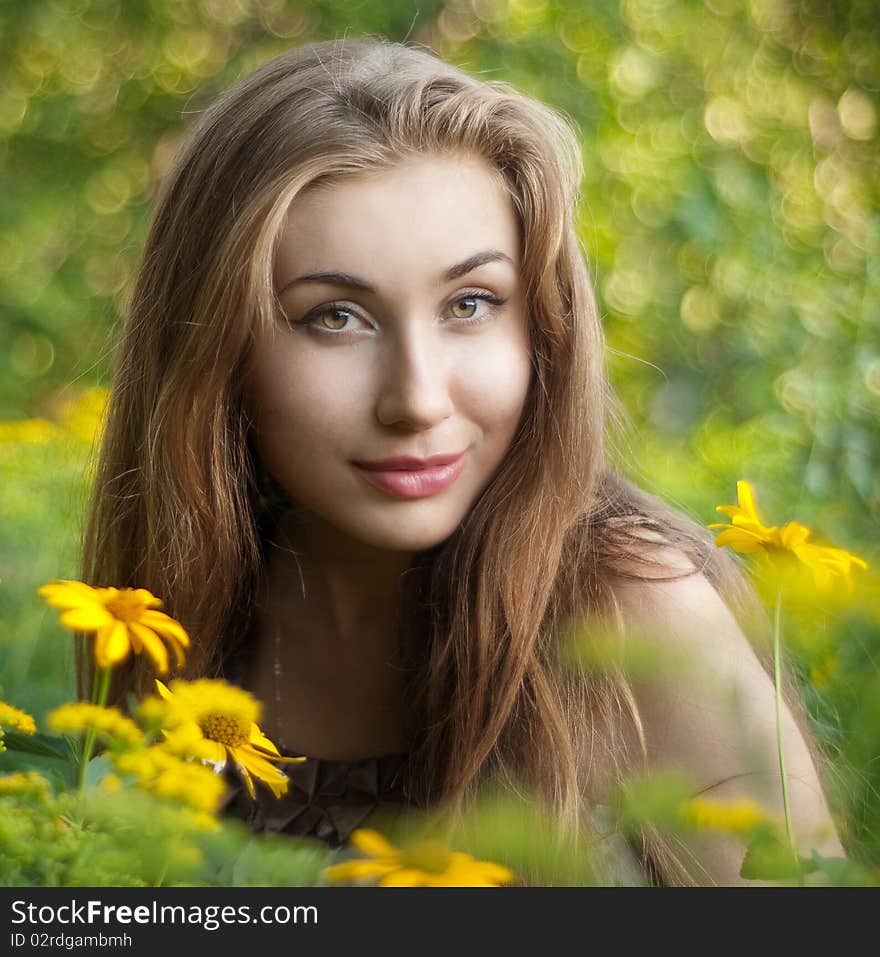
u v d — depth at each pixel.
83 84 13.41
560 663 2.84
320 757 3.04
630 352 8.86
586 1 10.09
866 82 9.94
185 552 2.95
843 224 8.72
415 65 2.84
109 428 3.23
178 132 13.16
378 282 2.57
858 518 5.48
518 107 2.75
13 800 1.70
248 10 12.26
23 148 13.77
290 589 3.07
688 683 2.74
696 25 10.21
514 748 2.82
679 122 9.88
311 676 3.06
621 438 3.66
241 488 2.95
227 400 2.85
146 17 12.96
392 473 2.64
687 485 5.77
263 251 2.60
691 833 2.56
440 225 2.59
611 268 9.08
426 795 2.86
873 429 5.90
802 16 10.22
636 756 2.80
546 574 2.86
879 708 3.15
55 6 13.05
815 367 6.84
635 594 2.93
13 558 5.45
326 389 2.62
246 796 2.95
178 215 2.94
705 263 9.08
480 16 10.48
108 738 1.73
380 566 2.96
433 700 2.88
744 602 3.12
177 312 2.91
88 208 13.38
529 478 2.87
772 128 9.71
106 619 1.92
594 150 9.59
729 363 8.45
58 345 12.54
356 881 1.83
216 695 1.84
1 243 13.06
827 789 2.97
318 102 2.67
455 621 2.86
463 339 2.66
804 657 3.48
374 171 2.58
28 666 4.33
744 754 2.72
